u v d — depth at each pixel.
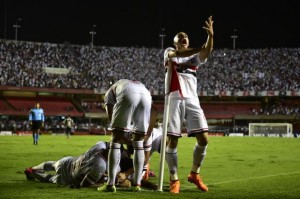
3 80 65.56
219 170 11.18
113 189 6.90
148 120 7.31
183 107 7.50
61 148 20.55
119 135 7.06
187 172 10.69
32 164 12.20
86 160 7.42
